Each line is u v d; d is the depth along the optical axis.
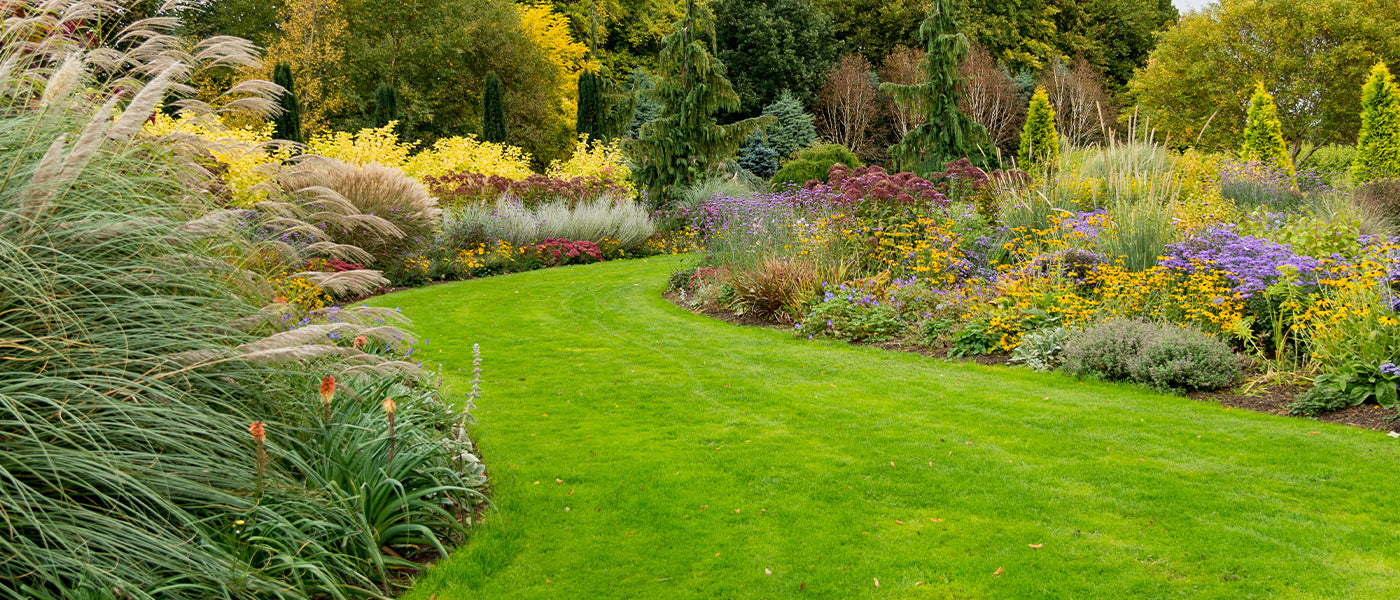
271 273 3.61
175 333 2.82
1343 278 5.60
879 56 43.47
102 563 2.35
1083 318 6.68
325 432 3.23
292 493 2.86
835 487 3.87
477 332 8.15
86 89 3.20
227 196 3.81
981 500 3.68
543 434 4.75
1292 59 23.28
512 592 2.87
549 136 33.84
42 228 2.69
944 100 19.00
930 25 18.83
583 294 10.95
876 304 7.90
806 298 8.47
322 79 28.95
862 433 4.72
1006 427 4.79
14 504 2.23
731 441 4.61
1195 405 5.18
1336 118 23.81
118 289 2.80
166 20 3.32
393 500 3.19
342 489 3.08
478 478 3.86
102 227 2.74
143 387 2.57
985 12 43.06
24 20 3.08
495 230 14.36
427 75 32.47
